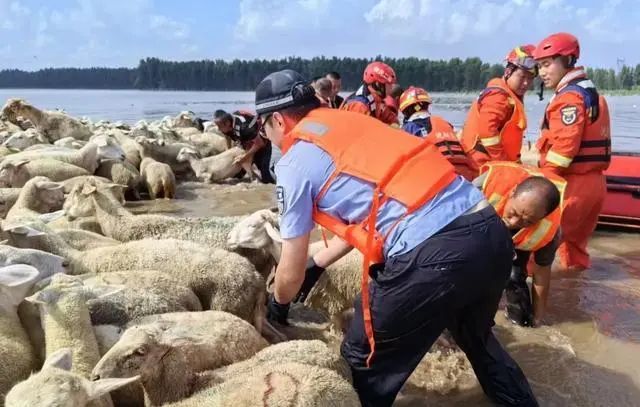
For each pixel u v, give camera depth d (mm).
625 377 4910
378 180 3652
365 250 3674
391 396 4047
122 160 11508
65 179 10406
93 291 4520
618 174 8742
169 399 3836
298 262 3871
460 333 4238
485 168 5445
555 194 4875
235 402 3535
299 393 3477
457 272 3604
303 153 3770
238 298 5363
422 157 3762
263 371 3789
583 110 6633
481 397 4648
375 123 3887
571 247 7223
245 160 13016
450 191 3742
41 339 4578
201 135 16000
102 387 3500
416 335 3848
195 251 5609
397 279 3680
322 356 4109
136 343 3781
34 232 5652
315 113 3902
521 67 6941
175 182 12133
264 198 11422
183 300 5168
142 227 6598
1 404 3998
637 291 6594
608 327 5777
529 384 4691
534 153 14078
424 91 7164
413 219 3654
